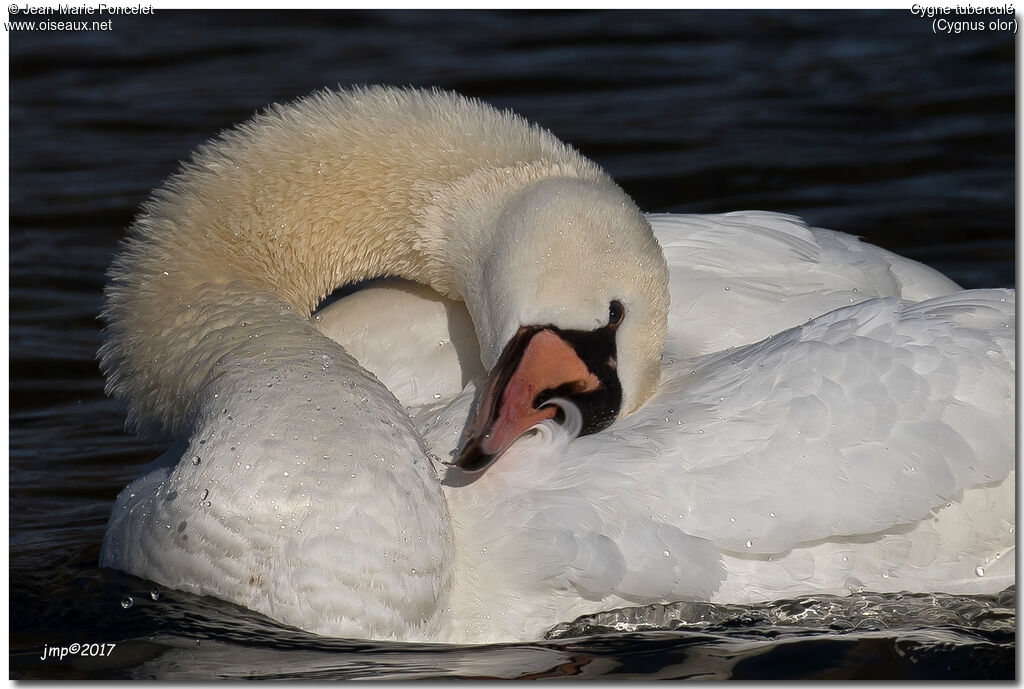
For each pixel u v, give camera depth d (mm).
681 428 9969
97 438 14219
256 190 11539
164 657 9180
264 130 11773
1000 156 20156
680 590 9570
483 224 11086
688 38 26469
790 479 9648
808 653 9375
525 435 10383
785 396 9945
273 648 9266
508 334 10500
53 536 11812
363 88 12055
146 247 11445
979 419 9891
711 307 11516
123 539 10172
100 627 9547
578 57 25469
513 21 27750
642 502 9648
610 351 10430
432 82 24125
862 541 9883
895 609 9922
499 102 23375
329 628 9391
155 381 10992
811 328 10453
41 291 17422
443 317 11594
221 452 9664
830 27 26594
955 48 24609
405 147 11555
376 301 11758
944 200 18734
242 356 10391
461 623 9664
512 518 9797
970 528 10023
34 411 14789
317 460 9539
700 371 10625
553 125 22266
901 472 9695
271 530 9414
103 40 26703
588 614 9711
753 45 25875
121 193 20172
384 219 11625
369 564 9375
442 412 10844
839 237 12805
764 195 19219
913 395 9891
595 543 9523
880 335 10203
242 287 11219
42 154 21672
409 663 9172
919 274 12539
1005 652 9422
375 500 9461
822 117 22094
